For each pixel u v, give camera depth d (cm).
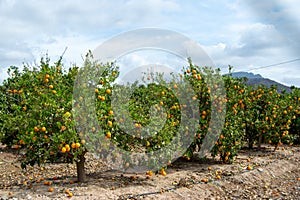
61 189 700
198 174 889
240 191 820
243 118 1124
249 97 1277
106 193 675
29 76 928
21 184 788
